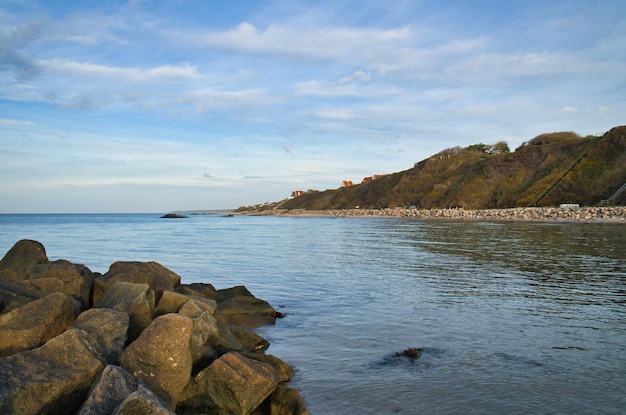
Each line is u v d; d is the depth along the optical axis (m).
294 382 8.27
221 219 135.25
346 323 12.30
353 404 7.38
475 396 7.61
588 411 7.08
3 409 5.55
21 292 8.78
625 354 9.59
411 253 29.28
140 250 34.34
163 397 7.03
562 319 12.43
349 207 151.12
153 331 7.43
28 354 6.40
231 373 7.15
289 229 67.12
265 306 13.09
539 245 31.56
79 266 11.40
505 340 10.59
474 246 32.22
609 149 90.12
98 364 6.69
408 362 9.22
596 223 53.16
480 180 111.44
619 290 16.25
